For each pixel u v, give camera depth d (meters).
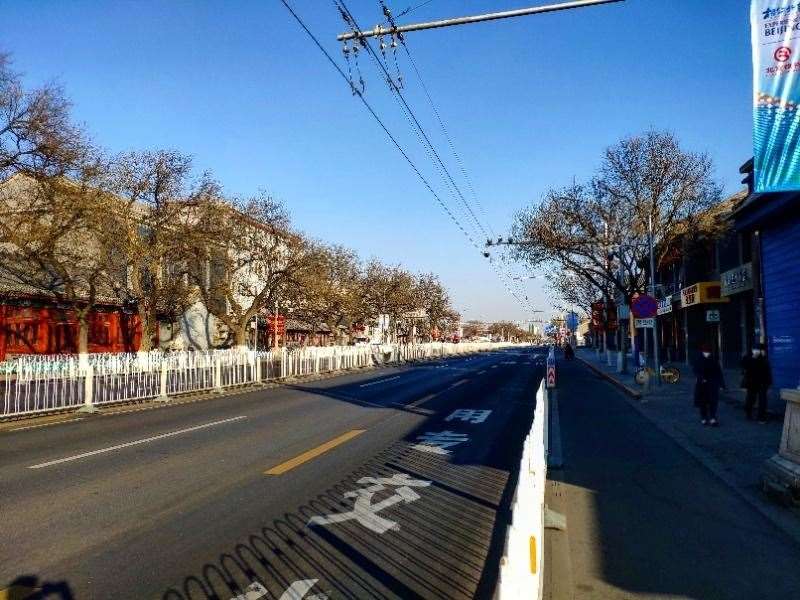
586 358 55.88
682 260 36.00
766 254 17.38
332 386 24.30
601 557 5.71
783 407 15.55
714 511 7.22
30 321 30.16
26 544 5.85
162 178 25.64
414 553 5.66
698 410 16.73
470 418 14.54
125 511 6.91
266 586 4.92
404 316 63.94
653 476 9.04
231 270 31.33
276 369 27.00
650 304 21.97
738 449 10.90
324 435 12.10
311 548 5.76
